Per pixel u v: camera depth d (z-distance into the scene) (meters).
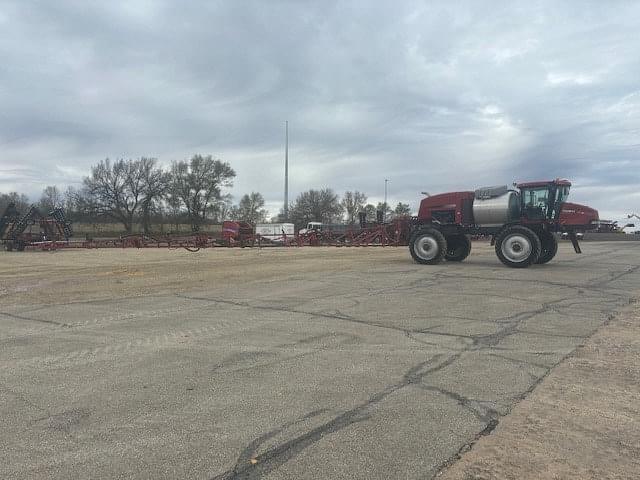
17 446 3.88
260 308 9.80
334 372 5.68
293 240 33.06
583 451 3.75
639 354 6.28
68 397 4.95
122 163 94.69
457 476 3.39
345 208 119.62
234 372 5.71
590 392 4.97
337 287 12.67
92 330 7.97
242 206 119.06
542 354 6.35
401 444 3.87
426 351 6.55
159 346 6.90
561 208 17.97
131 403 4.78
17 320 8.90
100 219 95.88
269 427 4.20
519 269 16.59
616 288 12.02
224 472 3.47
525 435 4.02
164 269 18.67
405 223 27.09
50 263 23.44
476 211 18.55
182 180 98.75
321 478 3.38
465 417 4.38
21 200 107.00
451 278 14.17
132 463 3.60
